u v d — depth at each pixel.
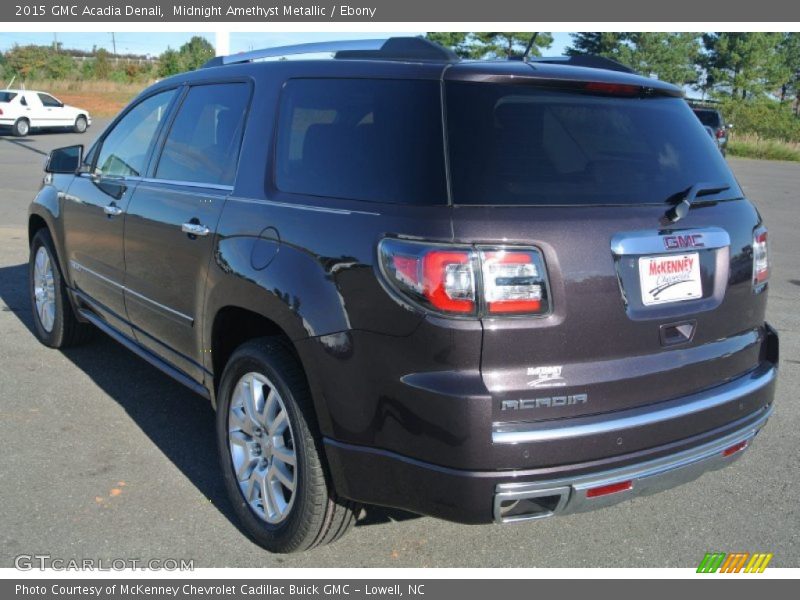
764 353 3.37
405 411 2.63
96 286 4.80
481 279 2.53
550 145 2.79
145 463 4.00
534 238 2.57
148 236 4.03
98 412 4.62
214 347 3.59
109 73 48.78
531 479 2.58
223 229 3.39
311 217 2.96
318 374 2.85
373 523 3.52
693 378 2.95
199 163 3.81
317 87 3.23
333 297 2.79
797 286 8.44
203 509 3.59
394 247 2.62
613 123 2.98
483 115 2.74
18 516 3.46
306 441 2.96
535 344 2.59
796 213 15.06
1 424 4.39
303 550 3.22
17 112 26.75
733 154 37.81
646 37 46.81
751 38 50.62
